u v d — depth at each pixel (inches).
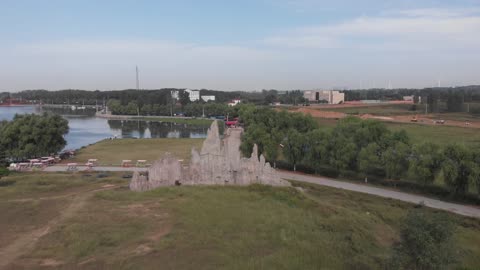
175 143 6333.7
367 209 2706.7
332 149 3860.7
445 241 1617.9
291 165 4335.6
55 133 4879.4
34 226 2018.9
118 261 1596.9
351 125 4188.0
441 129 6574.8
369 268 1690.5
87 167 4040.4
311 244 1881.2
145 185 2847.0
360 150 3713.1
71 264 1578.5
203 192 2682.1
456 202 2888.8
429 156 3110.2
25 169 3932.1
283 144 4325.8
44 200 2498.8
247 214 2245.3
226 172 3006.9
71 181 3166.8
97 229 1946.4
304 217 2298.2
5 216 2175.2
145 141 6589.6
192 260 1615.4
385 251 1924.2
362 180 3631.9
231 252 1710.1
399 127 6909.5
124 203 2415.1
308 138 4072.3
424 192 3147.1
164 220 2095.2
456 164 2938.0
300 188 3117.6
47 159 4357.8
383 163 3422.7
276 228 2053.4
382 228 2315.5
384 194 3117.6
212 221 2096.5
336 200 2908.5
